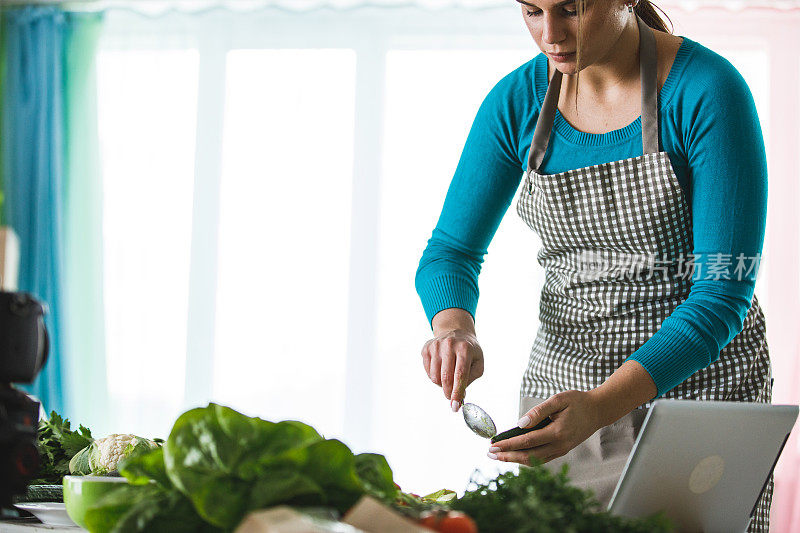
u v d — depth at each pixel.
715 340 1.27
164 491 0.83
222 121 3.87
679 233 1.45
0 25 3.92
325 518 0.69
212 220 3.83
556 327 1.59
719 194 1.34
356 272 3.73
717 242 1.33
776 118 3.48
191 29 3.91
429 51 3.75
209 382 3.78
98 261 3.86
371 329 3.70
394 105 3.74
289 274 3.77
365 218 3.74
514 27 3.72
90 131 3.89
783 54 3.51
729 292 1.29
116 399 3.83
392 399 3.66
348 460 0.80
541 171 1.54
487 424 1.20
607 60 1.41
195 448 0.80
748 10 3.54
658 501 0.98
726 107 1.35
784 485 3.21
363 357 3.70
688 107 1.38
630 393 1.21
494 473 1.09
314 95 3.81
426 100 3.73
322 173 3.78
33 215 3.83
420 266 1.62
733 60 3.54
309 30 3.84
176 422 0.82
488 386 3.50
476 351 1.39
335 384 3.71
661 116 1.40
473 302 1.54
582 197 1.49
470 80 3.71
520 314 3.52
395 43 3.78
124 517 0.79
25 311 1.01
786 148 3.46
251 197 3.81
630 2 1.32
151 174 3.88
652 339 1.28
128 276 3.86
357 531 0.67
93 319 3.84
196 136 3.87
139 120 3.90
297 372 3.74
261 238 3.80
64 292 3.82
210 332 3.79
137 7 3.93
